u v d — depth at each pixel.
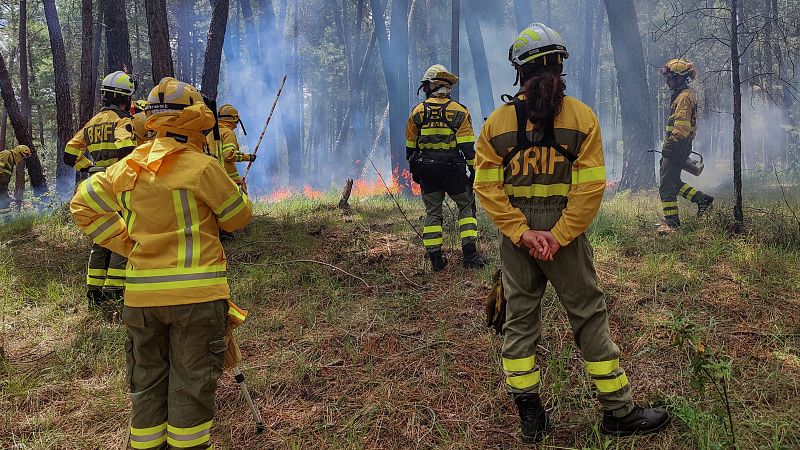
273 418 3.45
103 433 3.38
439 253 5.54
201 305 2.66
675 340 2.88
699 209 6.32
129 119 5.25
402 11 12.86
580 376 3.55
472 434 3.19
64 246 6.94
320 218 7.98
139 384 2.73
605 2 9.59
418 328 4.41
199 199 2.72
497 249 6.00
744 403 3.15
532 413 3.03
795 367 3.48
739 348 3.72
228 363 3.04
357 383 3.75
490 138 3.03
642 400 3.32
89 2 13.48
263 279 5.56
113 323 4.80
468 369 3.80
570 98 2.96
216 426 3.39
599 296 3.00
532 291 3.06
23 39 19.41
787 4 17.12
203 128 2.82
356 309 4.85
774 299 4.32
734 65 5.56
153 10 8.10
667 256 5.18
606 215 6.87
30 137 13.18
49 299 5.32
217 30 10.84
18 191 16.98
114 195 2.78
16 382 3.90
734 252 5.15
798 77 14.96
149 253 2.66
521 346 3.04
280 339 4.41
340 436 3.24
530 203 2.99
